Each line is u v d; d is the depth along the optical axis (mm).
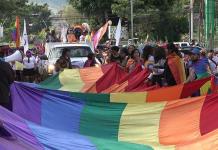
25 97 10133
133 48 16750
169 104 8898
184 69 13438
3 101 10391
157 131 8820
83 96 9836
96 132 9336
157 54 14133
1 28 47062
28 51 25453
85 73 14938
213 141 7293
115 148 6691
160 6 57938
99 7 56469
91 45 24844
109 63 16734
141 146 7180
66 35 41156
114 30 38125
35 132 6328
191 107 8734
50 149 6012
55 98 9953
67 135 6555
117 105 9375
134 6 55812
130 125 9102
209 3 27609
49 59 22594
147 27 58156
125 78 13789
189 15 56250
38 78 24953
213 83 10672
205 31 28281
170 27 59062
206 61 14688
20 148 5730
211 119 8461
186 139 8430
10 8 62281
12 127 6160
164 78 13375
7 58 22453
